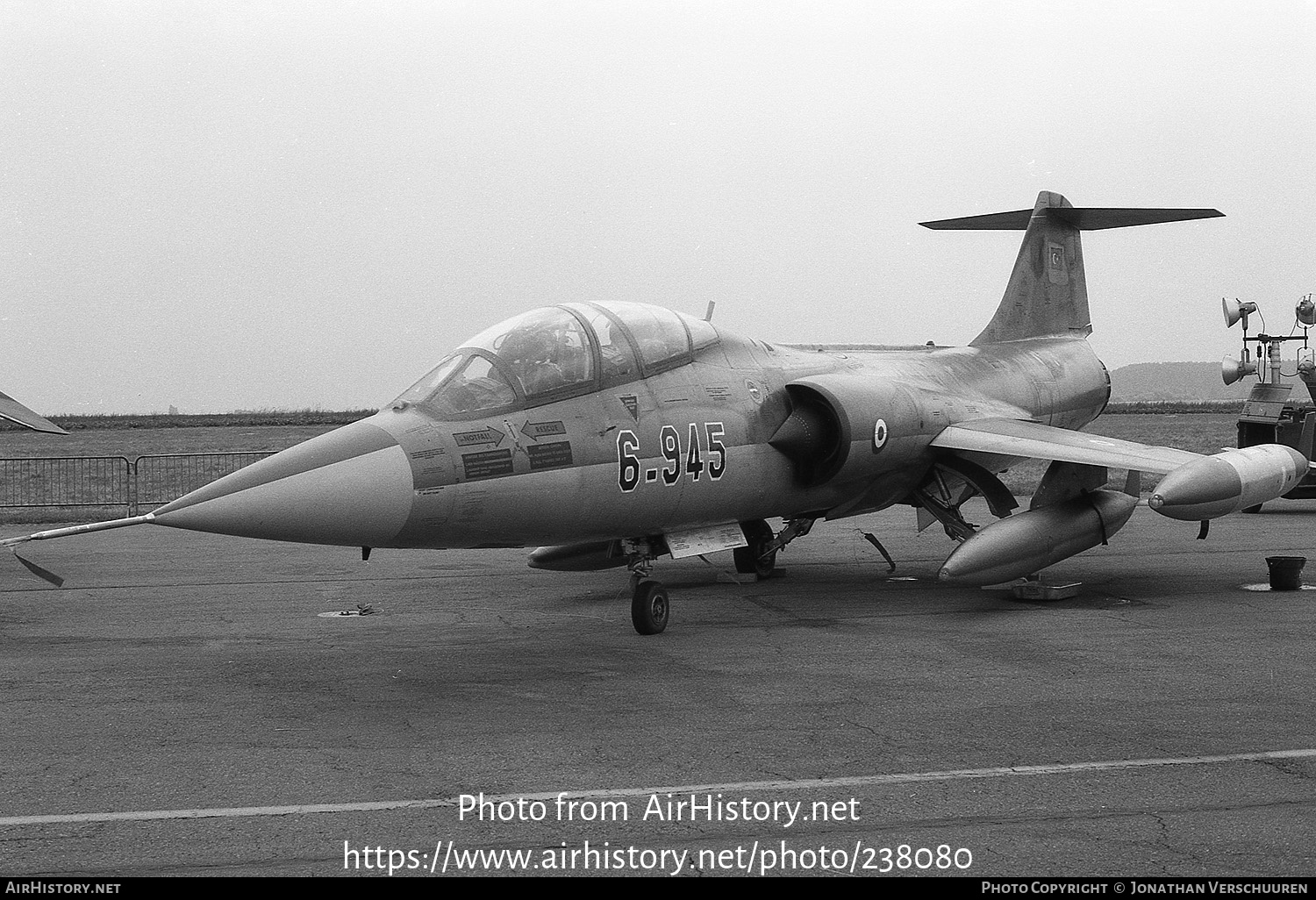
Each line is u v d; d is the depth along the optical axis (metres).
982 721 6.87
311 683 8.16
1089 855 4.76
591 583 13.27
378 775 5.95
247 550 17.09
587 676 8.29
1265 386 20.34
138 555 16.44
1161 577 12.91
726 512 10.62
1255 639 9.31
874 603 11.55
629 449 9.51
